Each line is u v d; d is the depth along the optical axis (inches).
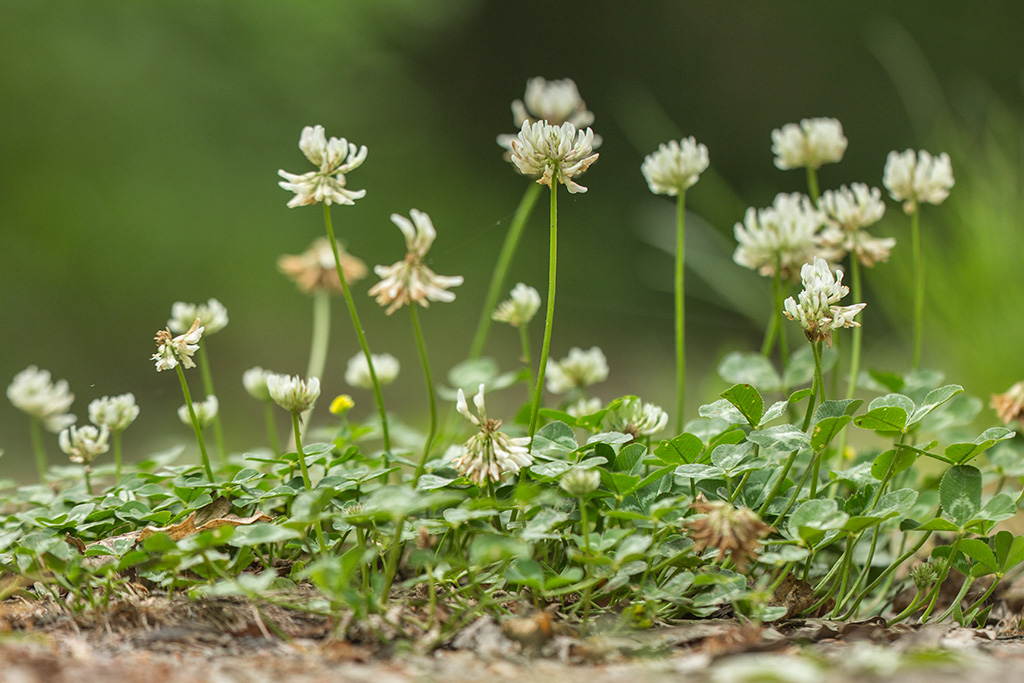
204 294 111.2
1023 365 46.6
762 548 35.6
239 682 33.2
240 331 108.0
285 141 118.2
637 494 35.6
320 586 33.9
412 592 35.4
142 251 108.7
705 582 34.4
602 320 123.8
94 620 34.7
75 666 33.4
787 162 39.2
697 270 62.5
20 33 103.4
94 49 105.7
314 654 33.9
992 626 36.4
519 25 171.8
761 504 35.8
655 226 136.5
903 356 57.3
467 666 33.7
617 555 34.3
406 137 146.9
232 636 34.4
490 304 40.9
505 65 171.6
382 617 34.4
